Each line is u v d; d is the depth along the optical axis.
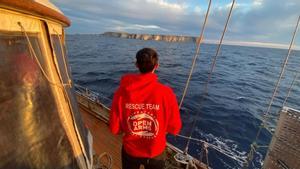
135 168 2.08
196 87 17.73
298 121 2.33
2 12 1.37
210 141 8.17
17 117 1.47
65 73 2.39
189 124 9.59
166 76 22.06
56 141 1.87
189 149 7.50
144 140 1.87
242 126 9.88
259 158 7.08
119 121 1.86
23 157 1.50
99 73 22.08
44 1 1.95
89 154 2.60
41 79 1.76
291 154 2.39
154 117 1.78
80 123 2.61
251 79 24.67
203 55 58.66
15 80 1.46
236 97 15.38
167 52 60.34
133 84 1.74
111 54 45.03
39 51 1.79
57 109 1.95
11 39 1.45
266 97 16.03
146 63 1.70
